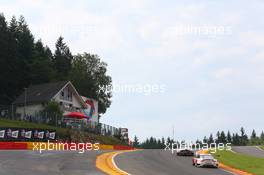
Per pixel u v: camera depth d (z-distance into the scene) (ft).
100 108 400.06
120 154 146.10
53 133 181.88
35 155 124.57
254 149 234.17
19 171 82.94
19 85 351.05
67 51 453.99
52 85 298.97
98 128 257.75
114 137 274.36
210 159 113.09
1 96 333.42
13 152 132.36
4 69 338.34
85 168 96.27
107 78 404.77
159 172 95.14
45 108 249.34
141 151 171.32
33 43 417.49
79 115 236.22
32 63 362.94
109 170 94.43
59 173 83.92
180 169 104.58
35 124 219.82
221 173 99.04
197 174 94.53
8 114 226.17
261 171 104.01
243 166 115.65
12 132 161.58
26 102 291.38
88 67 402.93
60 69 427.33
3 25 360.89
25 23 418.92
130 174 88.48
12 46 346.54
